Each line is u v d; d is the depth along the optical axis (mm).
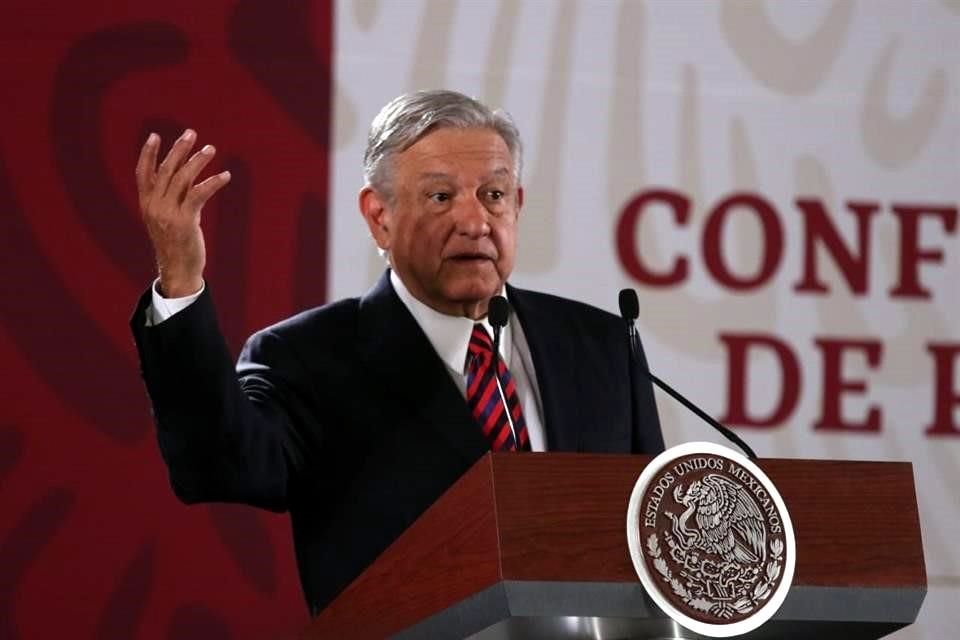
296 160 15539
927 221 16219
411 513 8844
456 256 9430
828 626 7332
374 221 9969
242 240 15352
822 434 15766
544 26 16109
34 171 15094
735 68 16297
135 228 15156
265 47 15648
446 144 9508
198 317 7914
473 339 9617
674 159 16062
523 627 6918
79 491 14781
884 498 7387
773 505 7121
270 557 14930
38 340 14906
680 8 16312
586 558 6773
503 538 6684
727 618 6898
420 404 9141
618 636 7191
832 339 15922
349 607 7918
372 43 15844
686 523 6949
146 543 14797
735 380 15734
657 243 15875
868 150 16297
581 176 15906
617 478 6910
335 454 9117
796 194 16141
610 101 16078
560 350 9859
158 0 15547
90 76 15305
